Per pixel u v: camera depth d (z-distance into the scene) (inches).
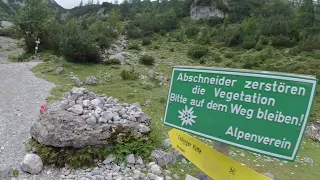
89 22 2800.2
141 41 1978.3
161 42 1985.7
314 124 642.8
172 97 161.8
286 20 2283.5
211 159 143.6
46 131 290.5
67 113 316.2
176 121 157.5
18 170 266.8
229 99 133.1
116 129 302.8
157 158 299.7
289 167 378.9
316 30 2017.7
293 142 111.3
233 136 130.0
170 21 2593.5
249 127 124.7
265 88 121.0
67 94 440.8
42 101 517.0
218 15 2928.2
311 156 449.7
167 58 1425.9
